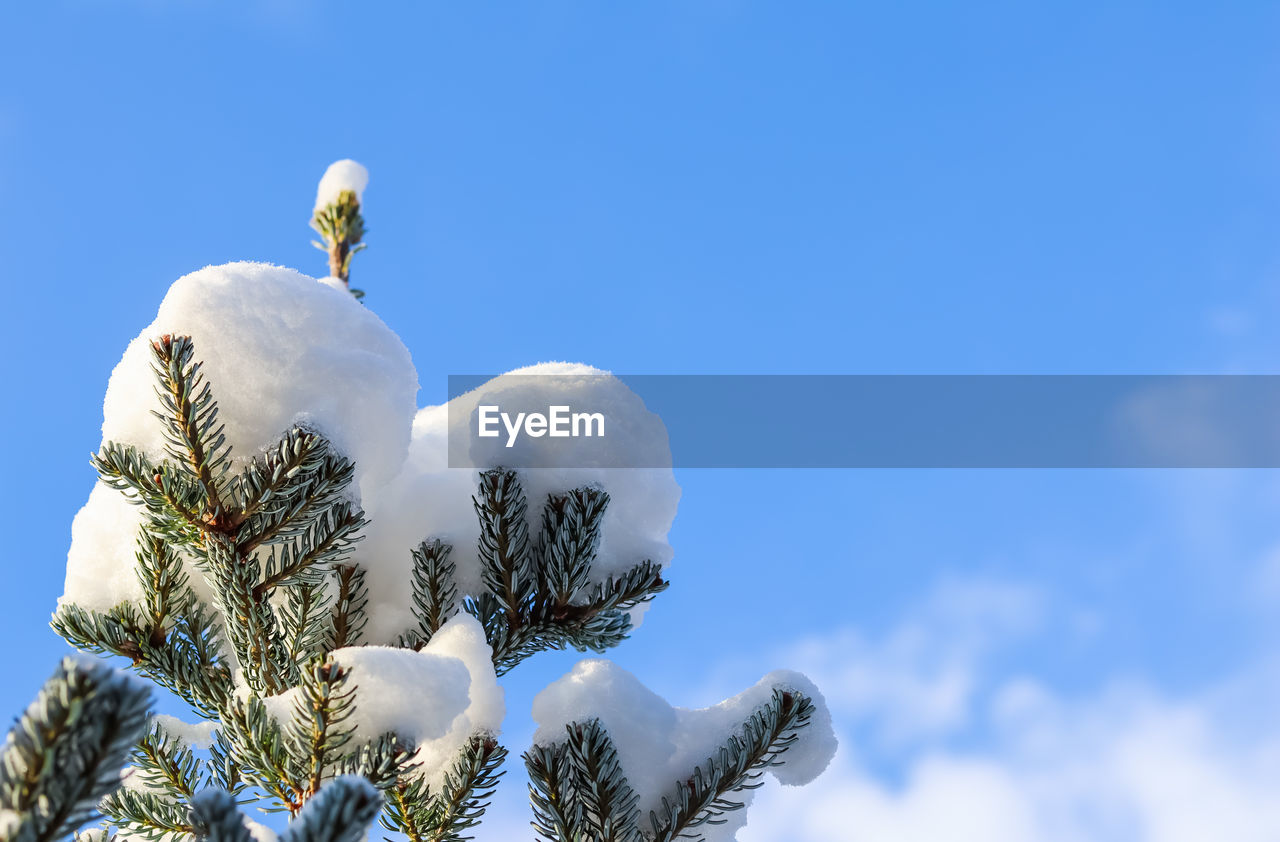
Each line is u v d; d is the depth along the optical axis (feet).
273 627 9.03
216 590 9.00
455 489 11.19
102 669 4.60
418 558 10.57
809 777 10.09
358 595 10.37
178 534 8.74
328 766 8.03
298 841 4.87
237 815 5.36
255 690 9.19
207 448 8.38
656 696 10.03
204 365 8.68
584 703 9.66
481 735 9.41
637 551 11.25
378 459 9.31
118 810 9.78
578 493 10.68
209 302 8.92
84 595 9.97
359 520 8.99
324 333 9.25
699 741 9.86
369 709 7.86
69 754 4.45
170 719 10.59
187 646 10.12
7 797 4.39
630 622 11.40
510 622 10.84
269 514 8.57
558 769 9.29
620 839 9.25
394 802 9.30
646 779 9.57
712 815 9.67
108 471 8.38
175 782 9.91
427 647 9.59
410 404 9.69
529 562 10.82
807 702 9.79
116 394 8.97
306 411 8.77
